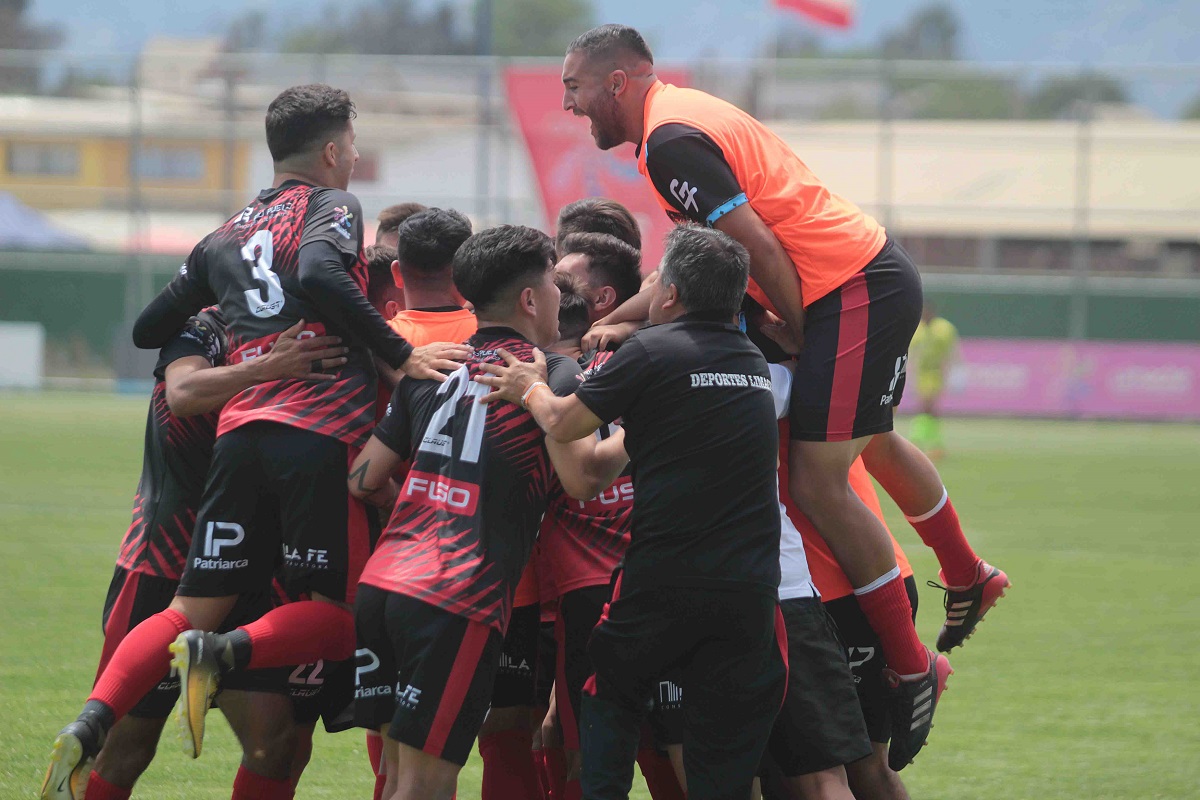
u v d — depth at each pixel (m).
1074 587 31.98
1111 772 17.94
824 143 91.06
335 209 13.76
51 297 85.25
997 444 67.69
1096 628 27.59
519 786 14.07
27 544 34.03
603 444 12.98
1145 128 91.19
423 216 14.56
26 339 85.19
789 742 13.25
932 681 14.45
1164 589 31.81
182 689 12.45
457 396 12.91
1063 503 46.50
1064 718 20.83
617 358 12.41
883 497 47.78
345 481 13.52
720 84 90.81
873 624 14.14
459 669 12.13
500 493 12.62
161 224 94.50
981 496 48.16
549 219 81.38
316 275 13.08
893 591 14.01
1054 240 91.31
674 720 13.65
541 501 13.00
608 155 80.81
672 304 12.89
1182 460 60.47
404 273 14.67
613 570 13.05
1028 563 35.22
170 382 14.01
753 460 12.37
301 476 13.35
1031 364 82.81
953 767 18.17
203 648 12.56
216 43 153.25
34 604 26.98
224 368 13.58
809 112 105.38
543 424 12.48
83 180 96.00
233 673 13.86
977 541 38.53
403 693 12.20
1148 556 36.38
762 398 12.59
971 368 83.50
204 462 14.58
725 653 12.33
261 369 13.45
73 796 12.60
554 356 13.28
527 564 13.97
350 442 13.55
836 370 13.55
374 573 12.62
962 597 16.64
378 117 96.38
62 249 86.06
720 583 12.11
